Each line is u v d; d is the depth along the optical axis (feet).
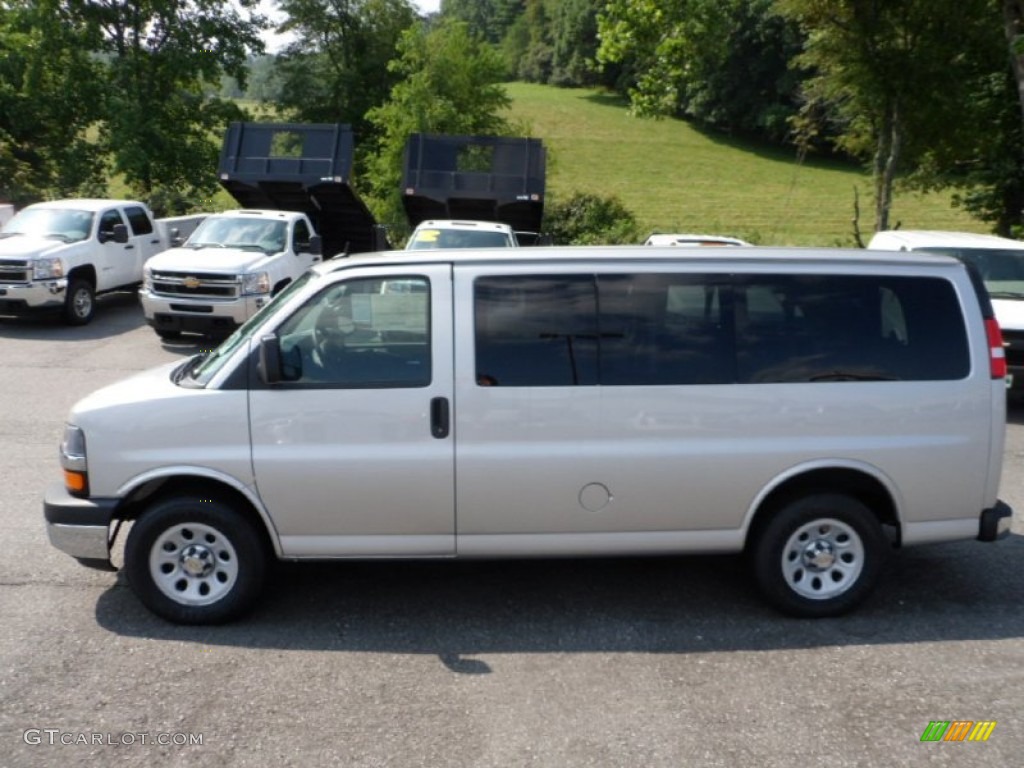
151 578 16.69
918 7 62.28
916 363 17.08
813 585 17.42
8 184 104.06
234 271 45.68
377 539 16.71
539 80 351.46
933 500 17.20
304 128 59.93
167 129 106.11
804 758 12.85
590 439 16.56
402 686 14.79
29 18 97.91
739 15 225.76
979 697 14.57
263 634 16.62
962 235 42.04
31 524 22.09
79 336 50.06
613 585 18.98
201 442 16.40
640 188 193.98
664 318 16.83
